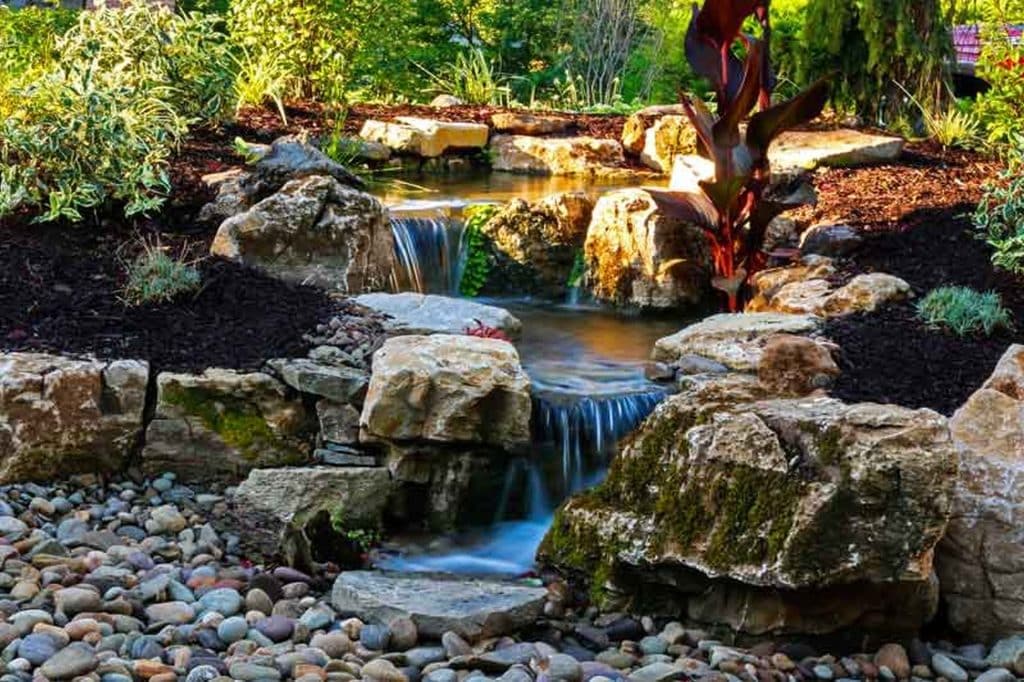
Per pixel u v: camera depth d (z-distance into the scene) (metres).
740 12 8.38
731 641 5.21
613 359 7.71
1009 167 9.56
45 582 5.07
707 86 17.78
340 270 8.22
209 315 7.21
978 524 5.45
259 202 8.48
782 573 4.96
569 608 5.48
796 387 6.45
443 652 4.82
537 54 19.34
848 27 12.47
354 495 6.12
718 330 7.38
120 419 6.31
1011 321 7.55
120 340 6.78
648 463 5.54
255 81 11.93
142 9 10.09
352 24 12.89
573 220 9.67
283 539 5.64
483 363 6.29
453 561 6.00
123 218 8.42
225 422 6.41
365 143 11.49
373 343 6.92
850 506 4.98
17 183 8.26
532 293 9.63
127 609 4.91
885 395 6.47
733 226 8.57
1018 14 11.66
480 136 12.03
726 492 5.21
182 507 6.13
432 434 6.12
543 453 6.52
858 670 5.05
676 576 5.29
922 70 12.38
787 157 10.78
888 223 9.22
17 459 6.09
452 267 9.41
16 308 7.02
